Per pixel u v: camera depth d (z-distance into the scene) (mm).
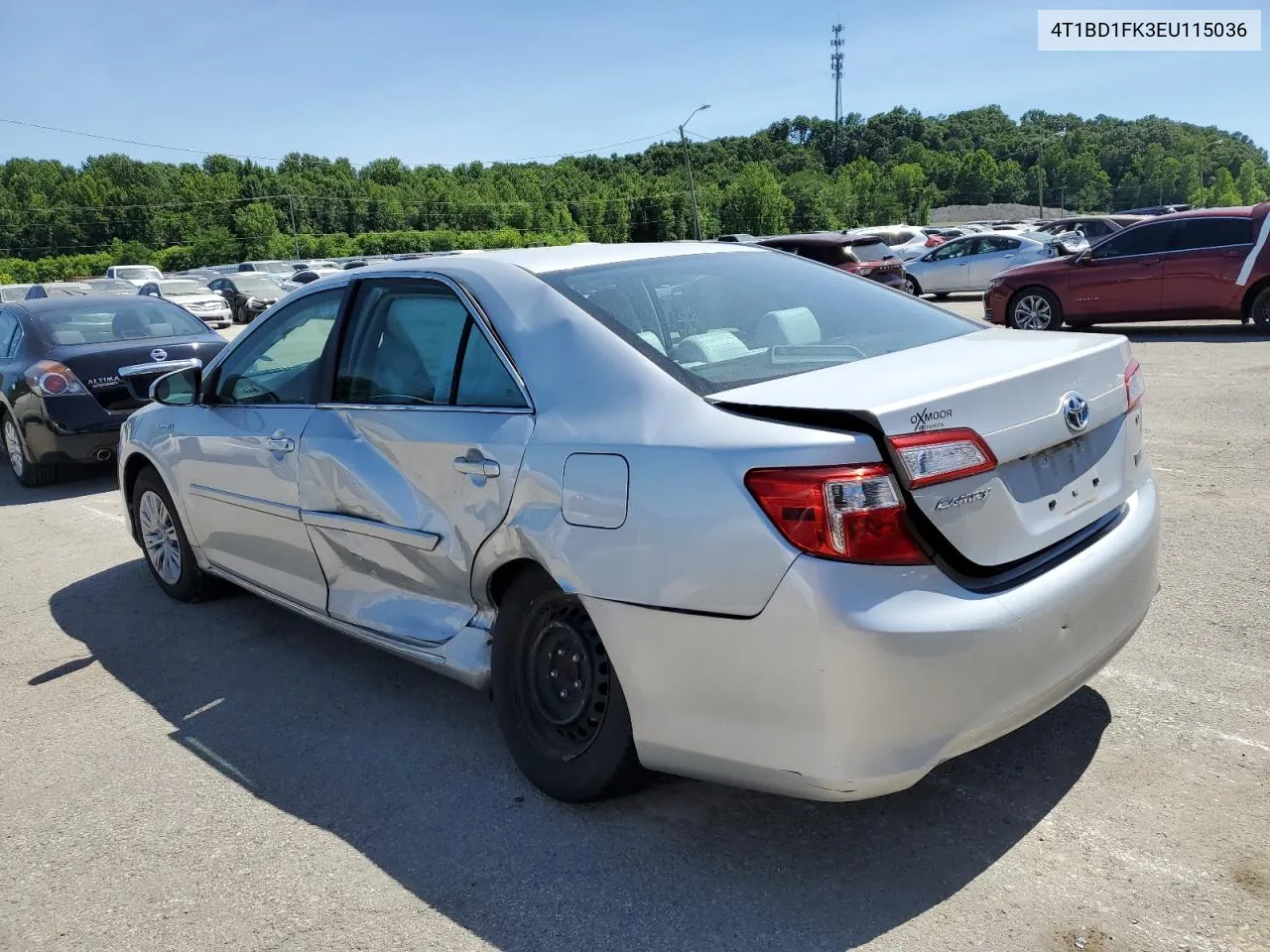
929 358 2777
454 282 3355
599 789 2867
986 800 2898
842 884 2588
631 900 2584
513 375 3041
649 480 2541
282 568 4137
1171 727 3219
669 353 2844
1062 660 2541
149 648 4605
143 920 2660
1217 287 11797
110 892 2799
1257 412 7723
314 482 3744
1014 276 13258
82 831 3117
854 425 2326
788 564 2299
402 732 3621
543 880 2697
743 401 2520
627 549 2574
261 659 4383
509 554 2951
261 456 4031
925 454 2301
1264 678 3500
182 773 3441
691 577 2443
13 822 3199
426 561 3305
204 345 8555
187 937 2582
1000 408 2465
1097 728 3246
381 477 3432
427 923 2561
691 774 2615
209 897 2738
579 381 2861
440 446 3174
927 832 2775
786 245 17438
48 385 7797
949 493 2355
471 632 3250
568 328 2967
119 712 3959
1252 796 2828
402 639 3447
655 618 2529
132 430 5129
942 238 32656
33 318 8453
